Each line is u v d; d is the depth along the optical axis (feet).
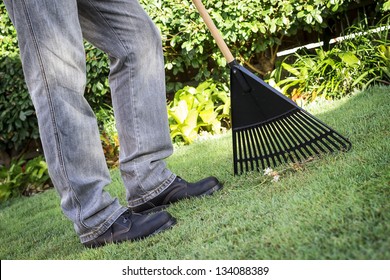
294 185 5.73
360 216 4.17
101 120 14.38
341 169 5.61
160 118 6.32
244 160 7.02
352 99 11.17
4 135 14.46
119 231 5.59
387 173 5.01
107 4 5.91
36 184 13.99
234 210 5.51
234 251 4.34
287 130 6.98
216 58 13.84
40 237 7.45
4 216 10.25
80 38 5.46
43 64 5.23
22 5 5.17
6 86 14.05
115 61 6.21
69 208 5.56
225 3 13.10
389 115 7.91
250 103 6.77
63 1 5.27
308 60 14.11
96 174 5.57
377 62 12.96
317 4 12.92
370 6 14.43
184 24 13.15
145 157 6.31
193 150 11.03
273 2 13.17
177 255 4.70
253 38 14.07
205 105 13.84
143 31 6.12
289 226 4.40
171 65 13.97
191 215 5.91
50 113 5.28
